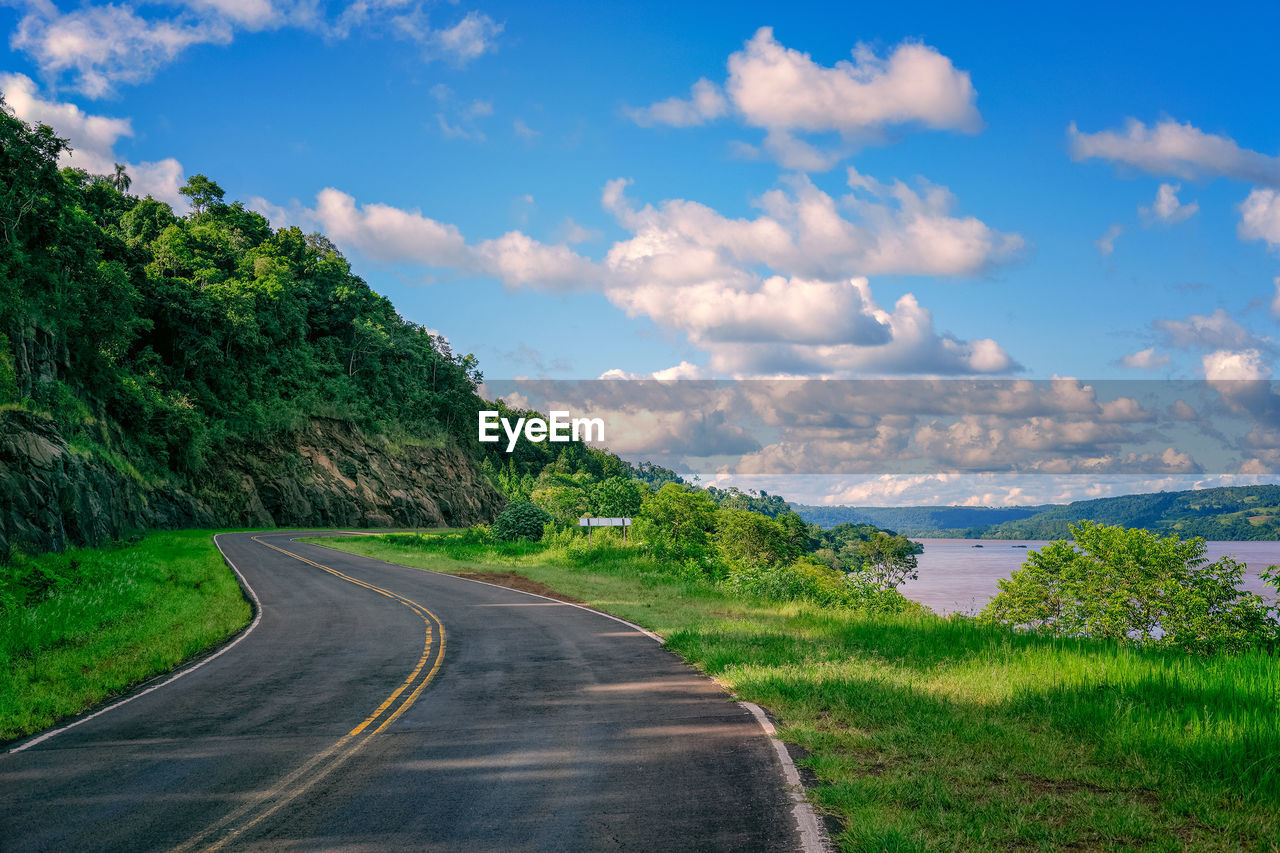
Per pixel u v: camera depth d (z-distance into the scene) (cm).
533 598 2789
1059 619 3881
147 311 8631
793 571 2894
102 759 888
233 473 9031
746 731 956
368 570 3897
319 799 728
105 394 6794
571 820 660
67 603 2200
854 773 761
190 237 11362
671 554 3903
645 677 1355
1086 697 1017
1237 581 3412
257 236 14738
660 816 666
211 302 9119
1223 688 1027
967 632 1731
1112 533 3847
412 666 1511
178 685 1371
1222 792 676
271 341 10744
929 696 1073
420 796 731
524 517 5650
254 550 5038
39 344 4969
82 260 6228
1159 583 3494
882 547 13088
